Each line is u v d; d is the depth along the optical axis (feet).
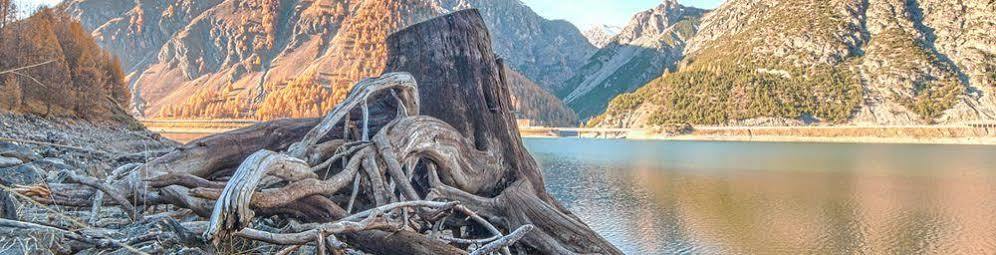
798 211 120.47
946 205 131.44
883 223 108.99
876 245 92.68
